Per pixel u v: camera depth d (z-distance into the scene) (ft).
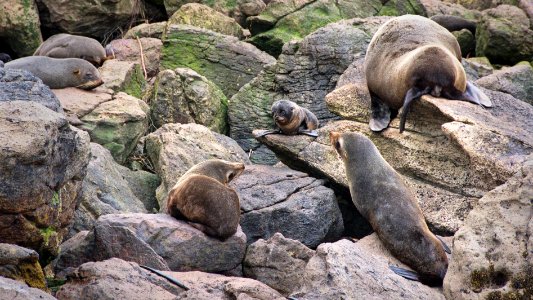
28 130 51.34
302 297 52.42
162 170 84.12
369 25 105.81
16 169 50.24
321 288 53.06
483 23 123.75
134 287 50.62
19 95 64.18
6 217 51.62
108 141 89.92
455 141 69.41
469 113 71.87
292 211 75.56
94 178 77.41
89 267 52.16
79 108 90.89
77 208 65.92
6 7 115.44
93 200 75.00
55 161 53.83
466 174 72.23
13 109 52.95
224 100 106.11
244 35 125.18
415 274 60.85
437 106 72.74
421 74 74.23
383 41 81.46
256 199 76.18
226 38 114.21
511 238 54.03
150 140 89.25
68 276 52.70
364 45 102.32
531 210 54.75
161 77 103.60
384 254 64.03
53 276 59.00
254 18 123.24
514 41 120.78
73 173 61.00
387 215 63.98
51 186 53.78
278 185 78.43
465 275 54.54
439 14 131.85
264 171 81.05
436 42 80.12
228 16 129.29
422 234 61.77
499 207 55.72
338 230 79.41
